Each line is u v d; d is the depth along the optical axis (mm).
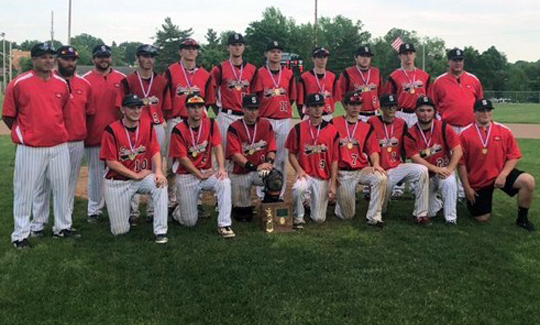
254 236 6016
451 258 5270
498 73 85688
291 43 71188
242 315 4051
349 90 8344
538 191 8367
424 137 6789
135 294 4398
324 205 6641
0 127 20484
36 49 5406
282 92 7766
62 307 4160
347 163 6629
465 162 6711
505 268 5004
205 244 5680
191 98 6156
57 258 5211
